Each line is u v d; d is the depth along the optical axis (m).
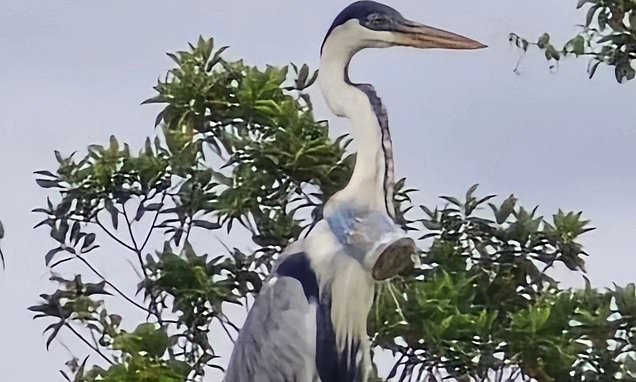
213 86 15.68
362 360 12.03
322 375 11.90
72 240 15.88
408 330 14.77
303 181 15.23
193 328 15.39
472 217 16.23
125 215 15.79
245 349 12.08
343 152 15.23
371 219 11.84
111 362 15.46
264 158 15.12
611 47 15.58
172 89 15.73
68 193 15.83
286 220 15.37
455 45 12.37
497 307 16.08
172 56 15.91
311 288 11.88
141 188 15.72
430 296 14.84
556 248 16.17
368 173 11.97
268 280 12.05
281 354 11.88
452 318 14.73
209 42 15.92
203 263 15.43
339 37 12.27
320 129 15.45
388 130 12.05
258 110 15.43
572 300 15.23
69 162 15.90
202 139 15.76
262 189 15.28
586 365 15.41
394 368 14.97
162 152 15.84
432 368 14.97
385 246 11.63
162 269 15.35
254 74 15.60
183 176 15.66
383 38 12.28
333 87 12.18
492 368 14.88
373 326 14.70
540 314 14.89
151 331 15.12
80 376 15.73
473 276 15.85
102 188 15.73
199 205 15.59
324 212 11.98
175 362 15.13
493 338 14.80
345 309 11.88
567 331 15.23
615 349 15.46
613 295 15.65
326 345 11.88
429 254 16.11
